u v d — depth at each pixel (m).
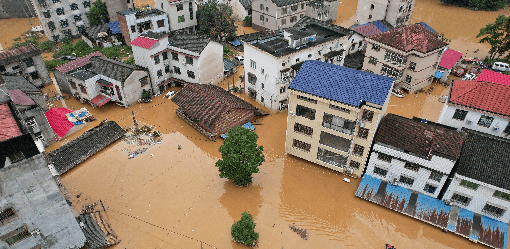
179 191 36.38
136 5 93.12
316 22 56.97
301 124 37.00
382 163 34.53
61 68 49.97
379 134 34.16
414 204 33.25
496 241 29.78
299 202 35.19
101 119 47.34
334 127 35.19
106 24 68.56
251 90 51.62
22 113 37.94
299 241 31.12
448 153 30.52
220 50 53.97
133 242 30.83
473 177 29.44
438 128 34.38
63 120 45.44
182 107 45.88
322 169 39.44
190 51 49.81
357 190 35.22
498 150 30.44
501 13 89.88
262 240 31.16
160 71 52.44
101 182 37.31
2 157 21.48
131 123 46.81
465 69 59.81
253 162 33.62
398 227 32.50
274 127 46.69
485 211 31.22
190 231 32.00
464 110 36.44
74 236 28.36
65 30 69.69
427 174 32.41
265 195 36.03
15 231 24.47
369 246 30.78
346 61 60.12
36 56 52.25
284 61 44.75
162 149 42.44
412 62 51.44
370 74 35.06
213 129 43.41
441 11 92.38
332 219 33.31
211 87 49.38
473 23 83.88
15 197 23.20
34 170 23.25
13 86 43.09
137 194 35.88
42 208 25.12
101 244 29.92
